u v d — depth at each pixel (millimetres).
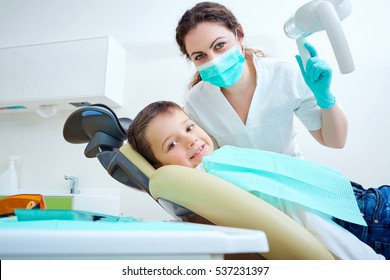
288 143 1227
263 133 1177
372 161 1794
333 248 575
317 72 871
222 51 1005
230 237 325
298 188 672
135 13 2281
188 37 991
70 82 1989
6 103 2078
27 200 1110
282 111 1137
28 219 489
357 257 562
